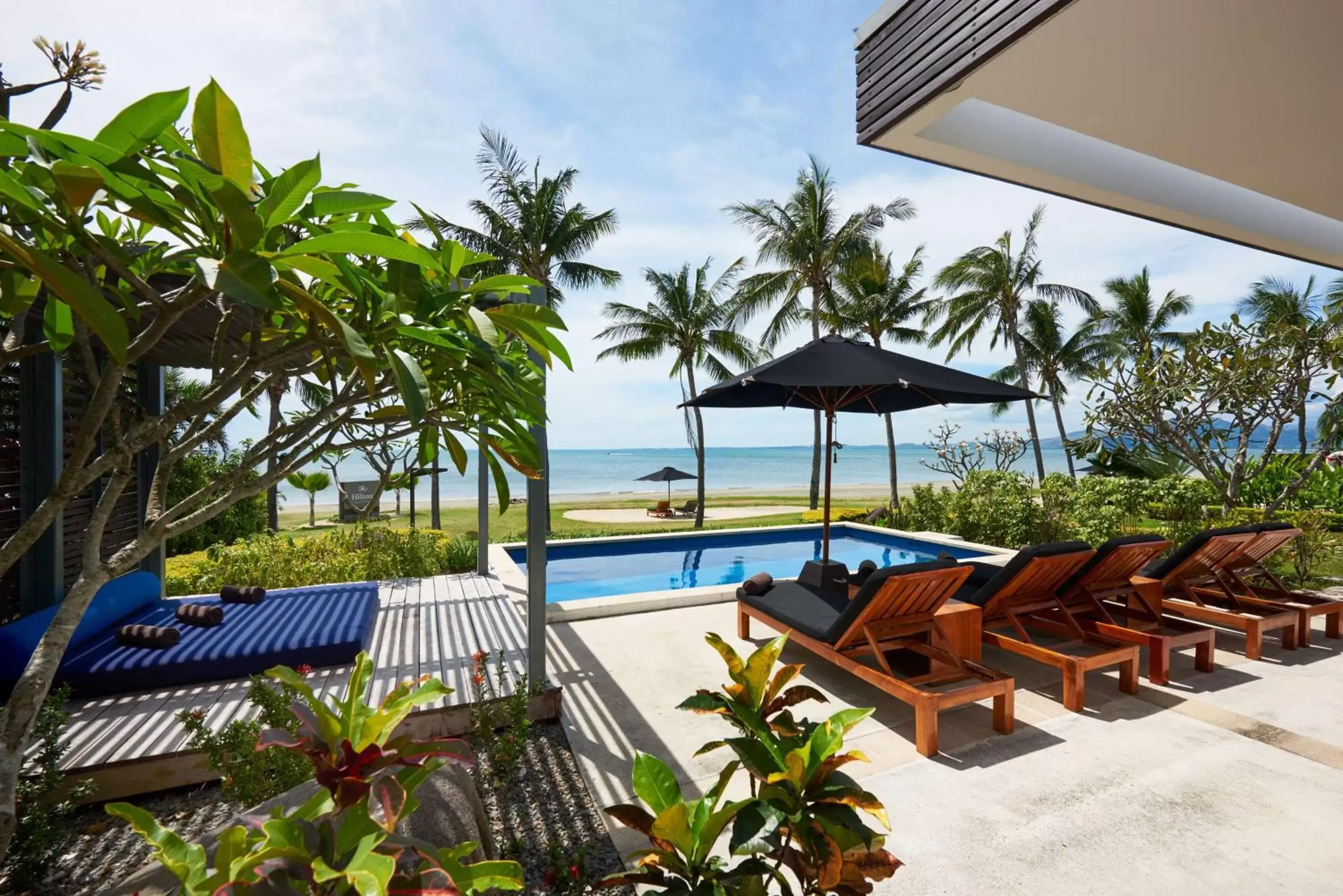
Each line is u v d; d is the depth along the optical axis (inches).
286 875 41.3
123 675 148.7
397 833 64.6
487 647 197.9
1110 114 105.0
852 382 177.6
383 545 338.6
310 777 110.3
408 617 231.1
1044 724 151.1
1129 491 430.0
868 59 106.4
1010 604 189.9
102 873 102.3
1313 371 319.9
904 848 105.3
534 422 75.2
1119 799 118.6
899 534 514.9
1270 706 158.9
